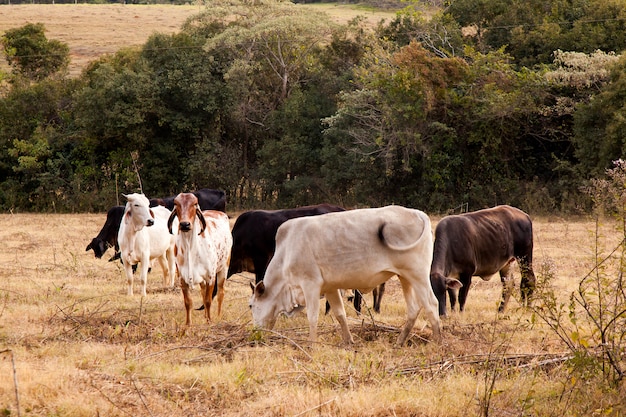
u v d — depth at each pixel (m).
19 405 6.68
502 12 36.44
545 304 8.17
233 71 34.88
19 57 43.03
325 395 7.32
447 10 37.41
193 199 10.57
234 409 7.12
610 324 7.89
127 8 74.56
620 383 7.44
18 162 36.69
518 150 32.78
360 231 9.15
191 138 36.50
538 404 7.11
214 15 39.53
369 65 33.53
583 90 30.59
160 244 14.08
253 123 36.66
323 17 37.31
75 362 8.46
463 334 9.82
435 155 31.61
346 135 32.59
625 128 27.14
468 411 6.90
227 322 10.57
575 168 29.81
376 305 12.08
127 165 35.97
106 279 15.07
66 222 28.02
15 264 16.62
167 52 36.09
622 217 8.13
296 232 9.38
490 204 32.12
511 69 32.19
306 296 9.27
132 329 10.14
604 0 33.81
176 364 8.40
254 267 12.63
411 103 30.61
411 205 33.03
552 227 24.39
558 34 33.94
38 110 37.62
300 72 37.22
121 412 6.84
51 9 72.25
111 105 35.00
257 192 37.78
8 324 10.27
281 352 8.89
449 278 10.59
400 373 7.94
